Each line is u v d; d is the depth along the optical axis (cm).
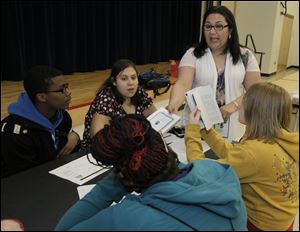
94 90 412
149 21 648
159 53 689
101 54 573
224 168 86
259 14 718
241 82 206
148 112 207
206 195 71
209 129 152
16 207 121
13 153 156
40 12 454
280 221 119
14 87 404
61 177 145
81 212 92
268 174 115
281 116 119
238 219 77
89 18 536
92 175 147
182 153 173
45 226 111
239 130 196
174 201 71
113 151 77
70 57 514
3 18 418
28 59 456
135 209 72
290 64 916
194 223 70
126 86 193
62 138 175
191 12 741
